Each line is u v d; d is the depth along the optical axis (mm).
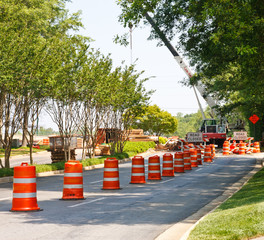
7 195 15766
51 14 46875
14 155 45969
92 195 15453
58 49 28000
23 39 25094
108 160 17594
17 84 24547
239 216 8898
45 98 28531
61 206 12633
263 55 16578
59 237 8414
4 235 8555
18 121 27203
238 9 13875
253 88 20844
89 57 31281
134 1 15742
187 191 16719
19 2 28859
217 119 52375
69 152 31531
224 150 43344
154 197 14898
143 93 38469
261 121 53281
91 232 8922
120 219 10523
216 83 37562
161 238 8242
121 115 39750
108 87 33719
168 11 20516
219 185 18766
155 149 54250
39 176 25250
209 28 18750
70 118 31453
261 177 19016
